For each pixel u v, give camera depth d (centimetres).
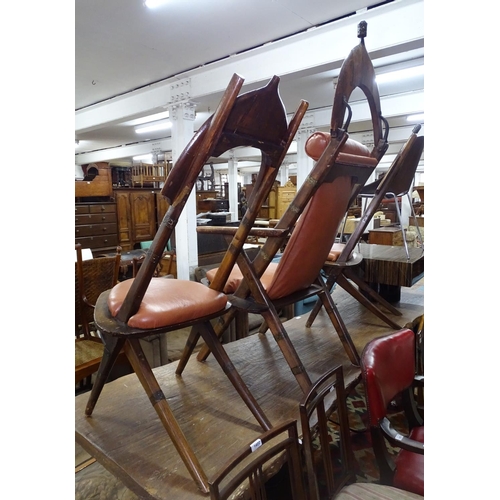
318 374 165
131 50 407
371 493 111
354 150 150
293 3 312
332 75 468
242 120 104
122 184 794
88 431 126
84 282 237
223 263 142
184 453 103
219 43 389
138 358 109
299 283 155
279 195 949
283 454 112
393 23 314
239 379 127
